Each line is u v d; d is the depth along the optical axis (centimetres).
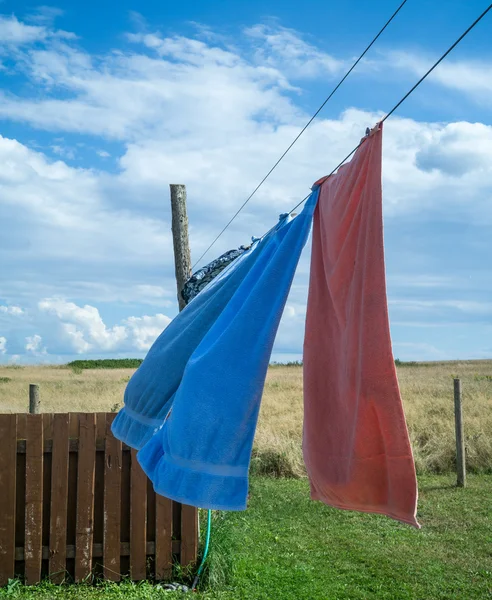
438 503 885
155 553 544
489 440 1173
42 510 545
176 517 557
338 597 521
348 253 250
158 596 502
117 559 540
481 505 873
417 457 1132
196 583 536
